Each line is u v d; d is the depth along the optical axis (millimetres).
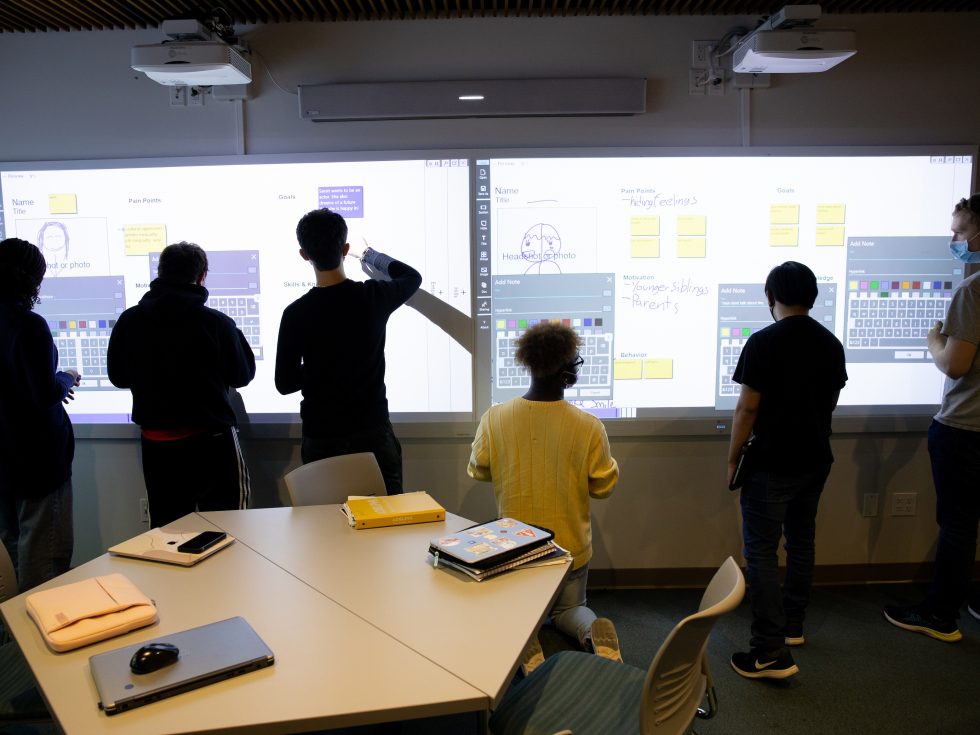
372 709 1124
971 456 2396
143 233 2936
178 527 1962
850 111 2902
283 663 1259
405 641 1332
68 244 2961
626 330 2941
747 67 2617
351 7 2736
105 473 3068
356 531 1927
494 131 2895
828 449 2301
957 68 2887
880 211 2904
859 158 2877
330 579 1614
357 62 2869
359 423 2463
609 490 2057
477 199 2877
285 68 2881
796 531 2449
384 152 2857
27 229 2969
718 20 2840
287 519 2033
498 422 2078
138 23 2836
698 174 2879
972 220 2408
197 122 2928
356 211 2893
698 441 3008
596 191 2881
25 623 1421
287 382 2447
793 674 2346
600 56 2857
